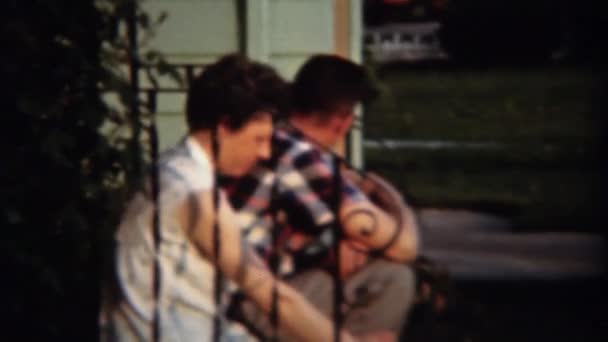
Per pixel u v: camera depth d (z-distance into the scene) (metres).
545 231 10.77
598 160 14.69
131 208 3.66
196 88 3.67
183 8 7.84
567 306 8.22
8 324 4.91
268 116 3.68
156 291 3.59
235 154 3.67
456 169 14.03
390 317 4.09
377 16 28.38
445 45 25.73
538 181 13.23
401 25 28.33
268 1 7.96
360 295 4.07
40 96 4.84
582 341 7.49
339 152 6.80
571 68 24.22
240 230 3.62
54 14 4.89
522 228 10.86
